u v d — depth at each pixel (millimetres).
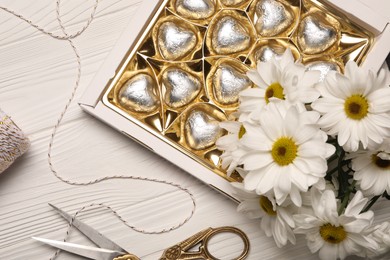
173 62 627
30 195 633
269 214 579
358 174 567
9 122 606
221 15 634
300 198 538
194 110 624
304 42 630
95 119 645
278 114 538
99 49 659
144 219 632
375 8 643
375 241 552
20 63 655
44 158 639
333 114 544
